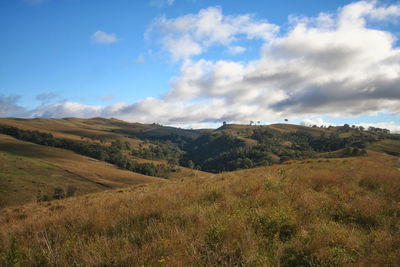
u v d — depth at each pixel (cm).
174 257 325
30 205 1538
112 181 10850
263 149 19700
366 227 435
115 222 502
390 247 327
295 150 18812
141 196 811
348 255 313
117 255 344
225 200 619
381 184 766
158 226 454
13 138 16950
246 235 368
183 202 631
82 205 862
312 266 301
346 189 704
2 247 450
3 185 7694
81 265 333
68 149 17588
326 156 12938
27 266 353
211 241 365
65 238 457
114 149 19662
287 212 459
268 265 297
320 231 385
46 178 9394
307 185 775
